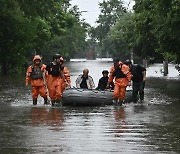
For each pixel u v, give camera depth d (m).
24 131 13.60
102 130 13.77
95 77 45.91
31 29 48.38
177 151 10.73
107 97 21.27
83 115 17.50
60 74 21.55
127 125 14.78
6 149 11.02
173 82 39.34
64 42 101.19
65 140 12.12
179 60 37.88
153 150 10.86
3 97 25.73
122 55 106.12
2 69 53.50
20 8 42.38
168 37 29.47
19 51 52.22
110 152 10.64
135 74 22.80
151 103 22.19
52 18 63.22
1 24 44.50
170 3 26.98
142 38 42.84
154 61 50.44
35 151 10.76
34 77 21.67
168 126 14.55
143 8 37.22
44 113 18.22
